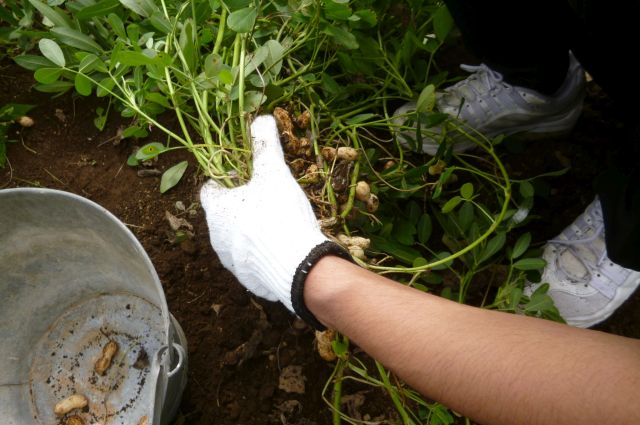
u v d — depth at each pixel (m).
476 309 0.62
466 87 1.31
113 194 1.25
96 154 1.28
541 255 1.28
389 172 1.16
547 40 1.13
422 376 0.59
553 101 1.28
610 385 0.50
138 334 1.13
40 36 1.16
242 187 0.93
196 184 1.25
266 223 0.84
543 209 1.37
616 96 1.05
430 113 1.17
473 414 0.57
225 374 1.14
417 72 1.36
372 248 1.16
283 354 1.17
